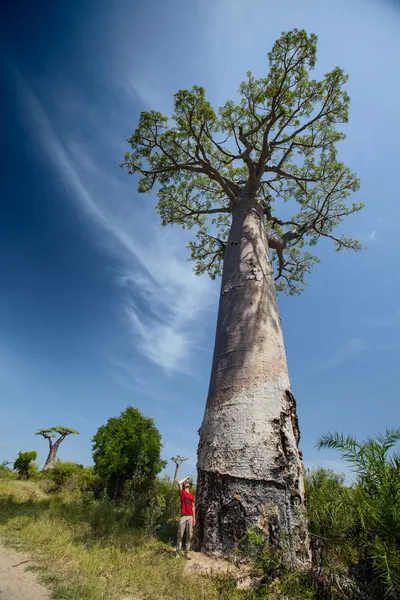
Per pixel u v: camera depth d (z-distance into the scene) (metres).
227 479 5.62
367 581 3.64
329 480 6.37
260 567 4.33
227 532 5.26
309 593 3.82
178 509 8.70
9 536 5.50
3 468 20.41
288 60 9.48
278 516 5.22
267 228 14.36
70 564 4.61
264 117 11.04
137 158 11.35
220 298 7.95
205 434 6.34
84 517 7.35
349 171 11.93
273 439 5.84
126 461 11.99
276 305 7.83
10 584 3.77
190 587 4.15
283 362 6.91
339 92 10.22
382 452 4.06
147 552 5.45
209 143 12.34
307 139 12.49
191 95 9.82
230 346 6.88
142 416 13.51
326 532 4.15
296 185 13.86
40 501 9.18
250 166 9.63
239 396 6.27
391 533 3.40
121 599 3.75
